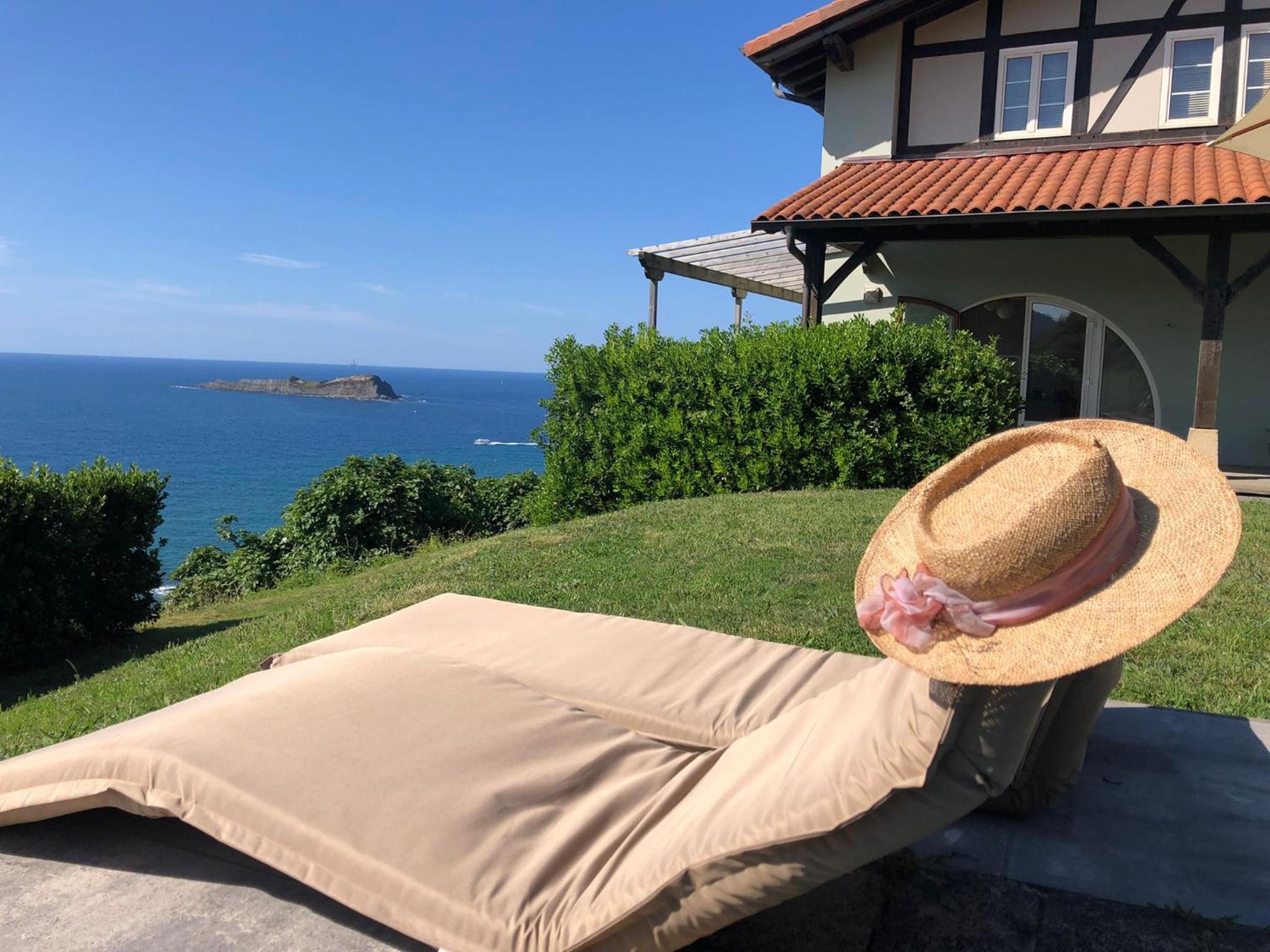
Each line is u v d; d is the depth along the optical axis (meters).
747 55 12.61
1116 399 11.85
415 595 6.45
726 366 9.98
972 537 1.70
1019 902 2.24
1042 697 1.53
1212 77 11.17
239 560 13.43
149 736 2.34
